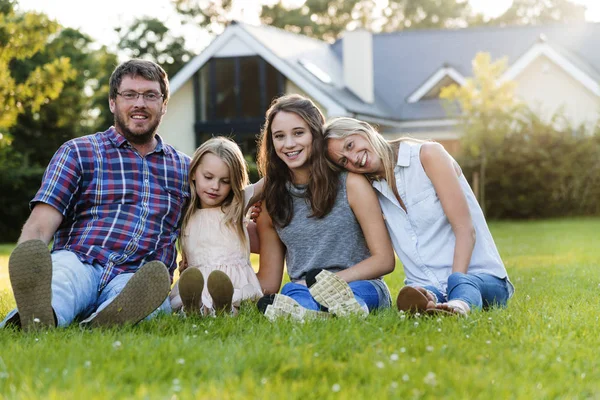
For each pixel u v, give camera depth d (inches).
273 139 170.7
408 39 1153.4
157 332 134.4
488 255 169.3
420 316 141.8
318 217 170.9
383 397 88.6
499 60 827.4
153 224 166.4
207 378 98.8
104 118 1157.1
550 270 278.8
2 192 911.0
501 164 851.4
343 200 170.1
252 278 175.9
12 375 98.7
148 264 137.3
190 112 947.3
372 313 154.2
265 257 182.9
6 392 92.5
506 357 110.3
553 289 212.2
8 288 258.4
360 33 984.9
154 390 91.2
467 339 123.4
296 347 113.3
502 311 150.8
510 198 863.7
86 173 162.6
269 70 920.9
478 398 89.7
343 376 100.1
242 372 101.7
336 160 169.9
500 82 885.8
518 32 1123.3
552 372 103.5
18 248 131.6
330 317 146.3
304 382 96.4
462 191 169.3
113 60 1232.8
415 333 127.3
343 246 171.0
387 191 171.6
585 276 249.6
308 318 141.9
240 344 117.5
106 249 160.7
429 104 1039.6
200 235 174.9
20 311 134.5
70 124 1096.2
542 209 862.5
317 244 171.5
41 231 155.6
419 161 171.6
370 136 168.9
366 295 160.9
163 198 169.5
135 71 164.6
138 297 137.5
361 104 954.1
